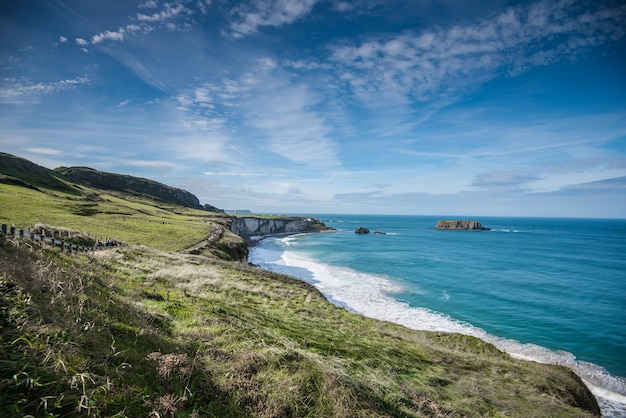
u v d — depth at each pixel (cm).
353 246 9181
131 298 1064
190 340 806
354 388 759
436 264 5984
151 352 667
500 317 3078
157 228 5034
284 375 729
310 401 665
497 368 1480
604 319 3045
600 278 4884
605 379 2006
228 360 741
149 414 480
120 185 13162
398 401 809
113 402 467
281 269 5269
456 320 2967
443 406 862
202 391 597
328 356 1002
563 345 2497
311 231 16012
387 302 3431
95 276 1137
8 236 1096
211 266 2767
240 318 1209
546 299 3700
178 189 16038
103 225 4412
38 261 891
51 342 522
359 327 1725
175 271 2091
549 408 1106
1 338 469
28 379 411
